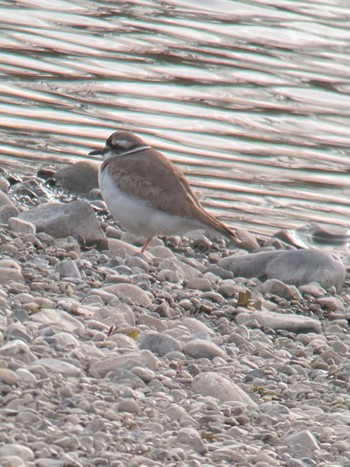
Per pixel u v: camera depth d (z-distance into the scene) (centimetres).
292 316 1201
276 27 2405
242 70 2220
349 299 1391
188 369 967
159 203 1323
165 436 797
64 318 1020
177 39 2309
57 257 1280
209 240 1560
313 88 2181
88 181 1733
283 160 1944
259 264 1403
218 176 1852
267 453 799
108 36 2302
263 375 992
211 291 1277
